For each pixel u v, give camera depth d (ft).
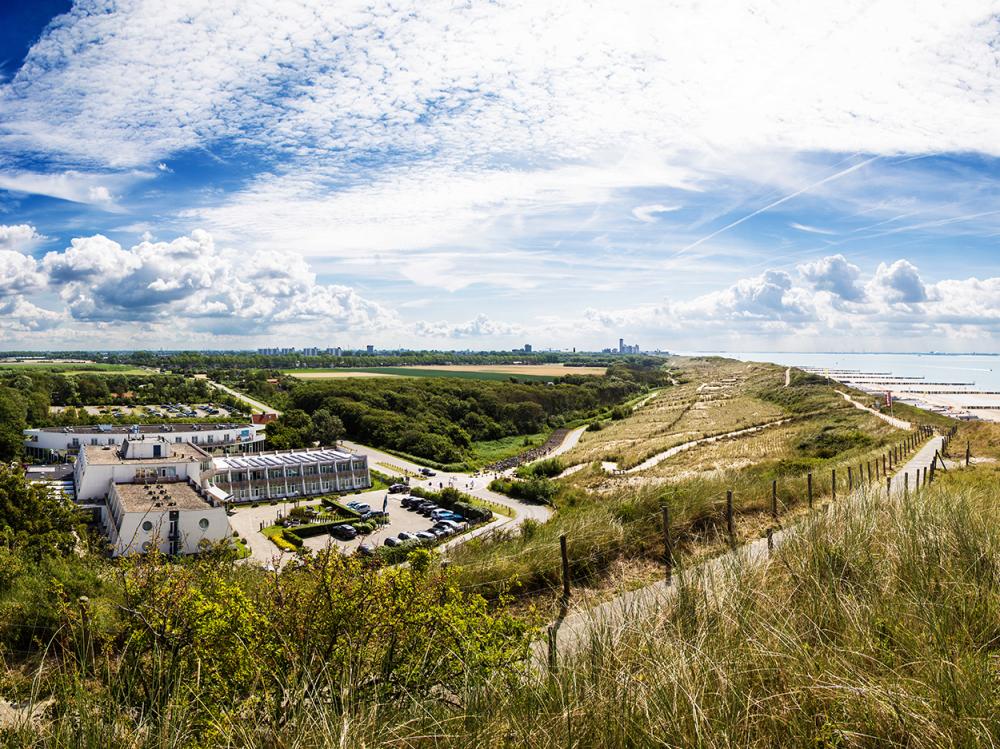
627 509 43.21
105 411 496.23
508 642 19.42
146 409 525.75
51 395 522.06
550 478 255.50
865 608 17.62
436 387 500.33
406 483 282.36
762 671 14.32
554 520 43.04
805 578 20.45
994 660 14.43
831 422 229.66
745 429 280.51
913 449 130.72
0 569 39.24
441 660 17.83
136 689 15.99
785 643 15.44
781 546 25.20
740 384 540.11
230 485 249.14
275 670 16.67
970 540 23.45
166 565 19.80
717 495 45.80
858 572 20.84
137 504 160.86
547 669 15.52
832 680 13.69
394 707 14.87
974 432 163.43
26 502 116.78
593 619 17.95
